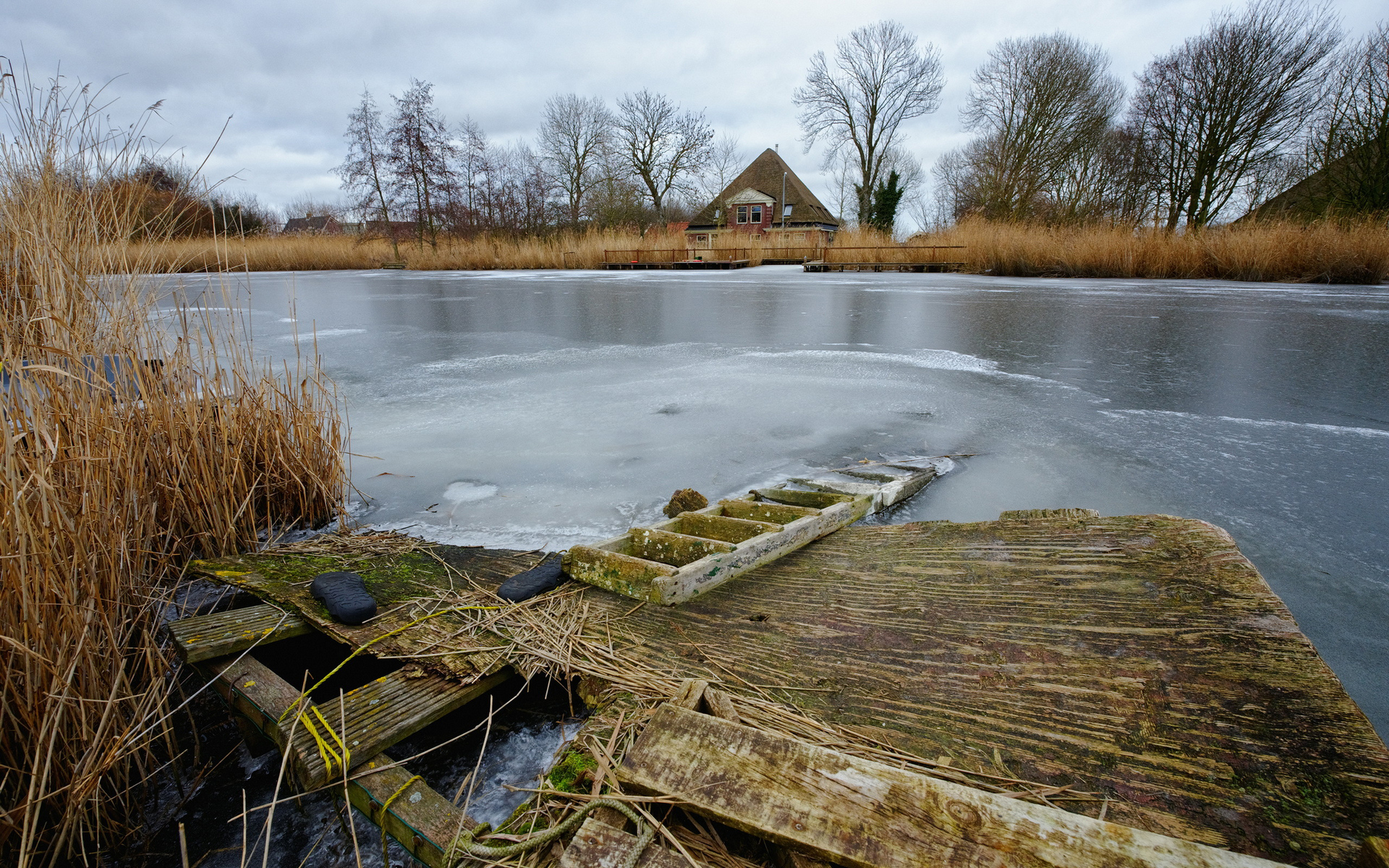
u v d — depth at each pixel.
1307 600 2.19
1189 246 15.75
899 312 9.55
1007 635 1.73
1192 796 1.20
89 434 2.16
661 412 4.77
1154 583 1.87
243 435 2.99
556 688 1.98
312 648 2.30
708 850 1.17
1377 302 9.97
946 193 43.59
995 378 5.52
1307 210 20.05
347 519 3.16
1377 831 1.09
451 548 2.73
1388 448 3.65
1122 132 27.16
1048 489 3.21
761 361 6.35
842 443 4.02
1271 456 3.56
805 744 1.28
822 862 1.08
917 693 1.55
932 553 2.26
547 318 9.66
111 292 2.66
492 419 4.67
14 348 2.19
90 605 1.81
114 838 1.66
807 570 2.25
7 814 1.46
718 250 25.36
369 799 1.45
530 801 1.36
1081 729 1.38
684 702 1.49
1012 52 30.62
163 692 1.97
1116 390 5.07
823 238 27.55
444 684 1.77
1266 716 1.36
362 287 15.60
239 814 1.73
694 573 2.10
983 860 1.03
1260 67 21.88
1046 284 14.29
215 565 2.58
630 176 40.84
